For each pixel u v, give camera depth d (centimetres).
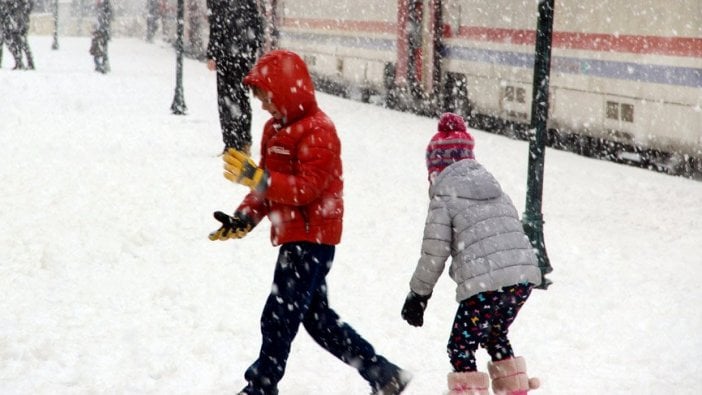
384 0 5406
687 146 3066
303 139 1027
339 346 1090
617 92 3394
